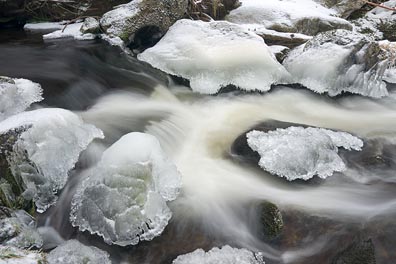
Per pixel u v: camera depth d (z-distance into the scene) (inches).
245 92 93.7
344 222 65.0
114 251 62.3
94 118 82.8
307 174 71.9
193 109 89.0
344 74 94.3
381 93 96.0
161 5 107.0
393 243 62.3
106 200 62.7
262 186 70.7
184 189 69.7
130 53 105.1
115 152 64.4
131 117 84.7
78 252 59.9
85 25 112.3
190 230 64.5
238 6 128.6
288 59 101.2
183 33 99.5
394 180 72.4
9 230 60.3
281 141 74.8
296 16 122.1
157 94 92.5
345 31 99.3
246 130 82.3
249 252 61.9
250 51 94.1
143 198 62.9
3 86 78.2
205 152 77.7
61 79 92.3
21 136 65.8
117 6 116.3
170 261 61.4
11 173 64.1
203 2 121.2
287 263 61.4
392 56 94.7
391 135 83.0
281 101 92.4
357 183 71.7
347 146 78.4
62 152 69.6
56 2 123.0
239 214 66.7
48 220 65.8
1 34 117.2
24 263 55.3
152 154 65.8
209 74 92.4
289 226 64.9
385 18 138.3
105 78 96.0
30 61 99.4
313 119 87.6
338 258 61.4
